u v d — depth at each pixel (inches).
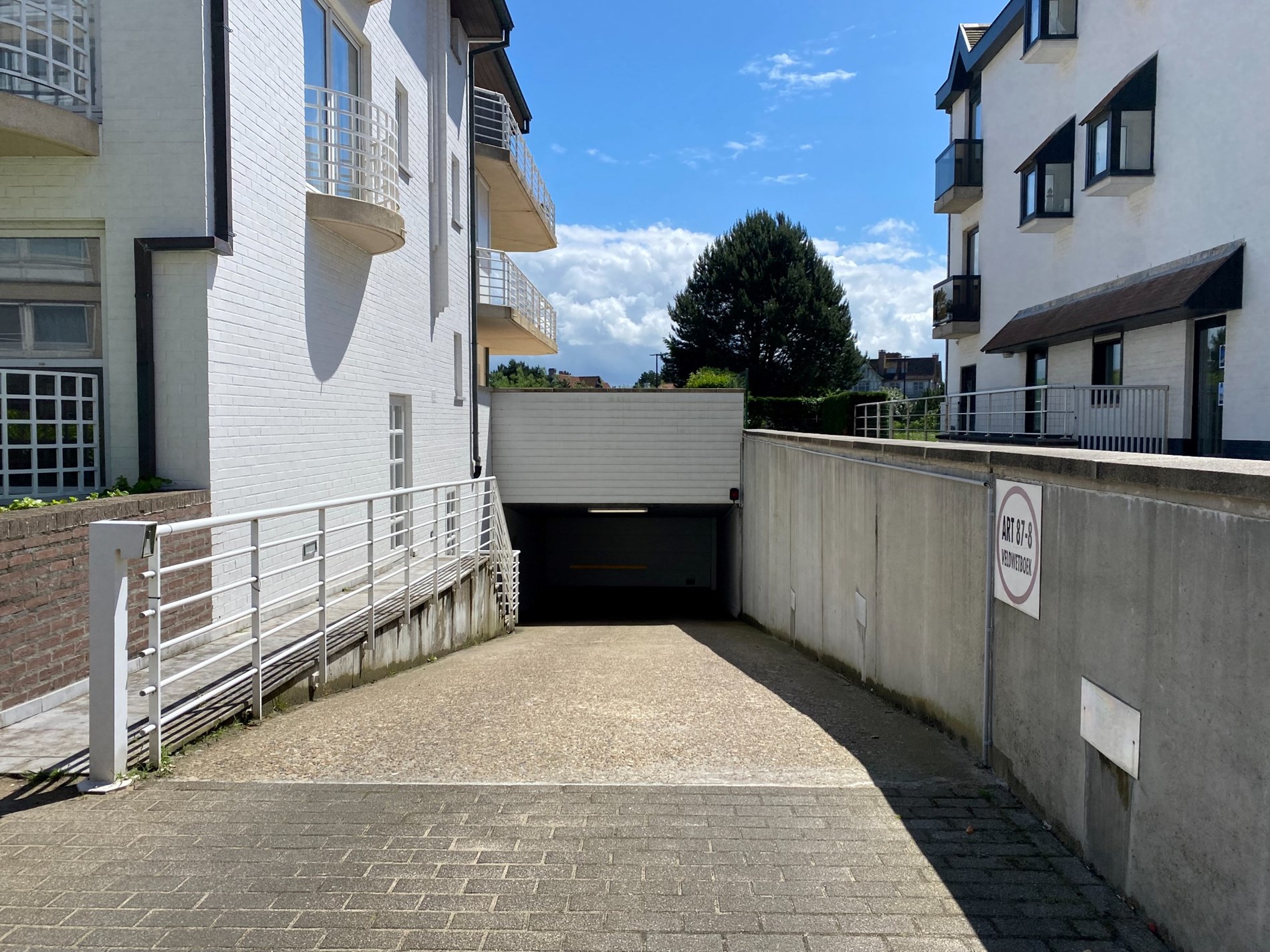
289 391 331.0
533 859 136.2
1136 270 515.2
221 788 165.3
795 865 136.4
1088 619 139.9
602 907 121.9
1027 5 610.5
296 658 247.4
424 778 174.4
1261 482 95.2
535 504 765.9
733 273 1446.9
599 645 457.7
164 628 248.8
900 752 203.2
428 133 529.7
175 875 129.6
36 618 197.5
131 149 275.6
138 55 275.3
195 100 274.2
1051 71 622.8
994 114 728.3
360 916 118.4
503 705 245.4
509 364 2428.6
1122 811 127.8
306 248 346.3
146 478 272.4
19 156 274.4
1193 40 456.1
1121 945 114.7
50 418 276.2
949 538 219.0
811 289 1427.2
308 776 174.1
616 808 158.9
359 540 400.2
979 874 135.0
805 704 261.4
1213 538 106.0
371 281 419.8
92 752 163.0
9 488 247.3
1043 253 637.3
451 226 591.5
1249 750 98.1
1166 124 480.1
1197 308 419.5
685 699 263.7
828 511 377.1
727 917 119.6
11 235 278.8
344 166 359.6
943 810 162.6
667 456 745.0
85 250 280.2
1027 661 166.6
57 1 272.7
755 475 657.0
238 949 110.6
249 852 137.0
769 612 569.3
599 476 747.4
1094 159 528.4
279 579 319.3
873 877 133.2
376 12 424.5
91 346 280.2
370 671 291.4
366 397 414.0
